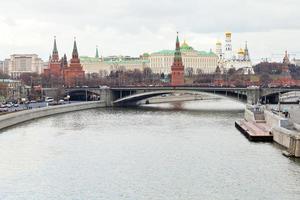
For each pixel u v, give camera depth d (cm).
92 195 11825
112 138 19288
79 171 13912
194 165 14538
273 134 18462
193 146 17450
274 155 15650
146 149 16938
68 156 15788
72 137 19475
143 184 12681
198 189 12238
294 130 17000
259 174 13412
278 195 11712
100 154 16112
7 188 12356
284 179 12938
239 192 11975
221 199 11519
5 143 17962
